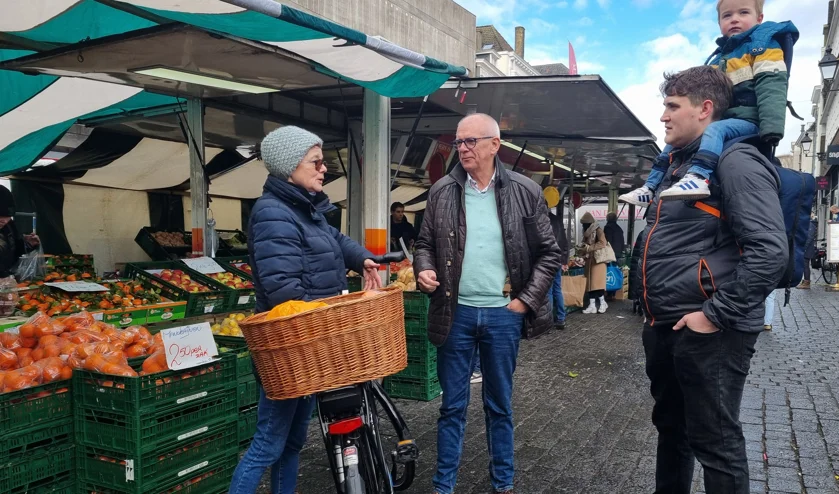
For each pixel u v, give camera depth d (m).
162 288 6.12
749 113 2.71
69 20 4.14
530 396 5.57
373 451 2.78
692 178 2.42
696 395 2.48
